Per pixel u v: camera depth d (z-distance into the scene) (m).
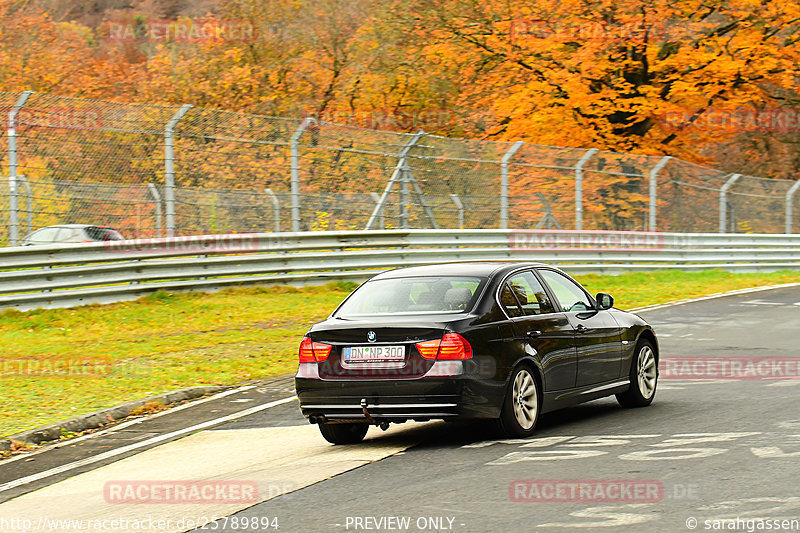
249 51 123.75
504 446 22.97
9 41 123.38
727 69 94.25
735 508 16.45
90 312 52.28
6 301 50.69
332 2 123.38
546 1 97.44
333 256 63.72
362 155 65.44
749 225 84.19
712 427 24.05
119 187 55.84
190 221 58.06
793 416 25.03
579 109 98.88
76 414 30.47
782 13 96.50
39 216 53.25
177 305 54.97
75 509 19.81
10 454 26.53
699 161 105.56
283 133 62.22
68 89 122.50
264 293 60.19
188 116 58.22
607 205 75.12
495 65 104.44
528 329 24.70
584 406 29.47
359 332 23.38
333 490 19.50
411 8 109.56
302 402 23.97
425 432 26.05
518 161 71.94
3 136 52.66
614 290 65.25
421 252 66.75
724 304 57.88
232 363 39.34
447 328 22.89
